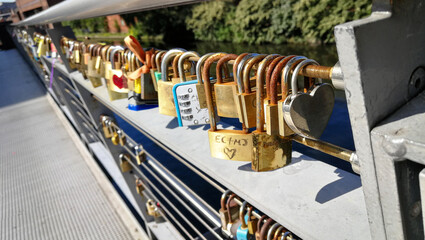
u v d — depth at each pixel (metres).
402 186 0.46
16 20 18.34
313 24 11.27
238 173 0.89
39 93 8.24
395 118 0.45
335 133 6.09
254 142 0.84
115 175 3.17
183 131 1.14
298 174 0.85
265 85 0.82
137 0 0.90
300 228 0.70
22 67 12.78
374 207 0.51
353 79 0.42
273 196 0.79
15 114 6.91
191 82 1.01
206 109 1.03
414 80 0.48
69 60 2.56
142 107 1.43
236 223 1.17
